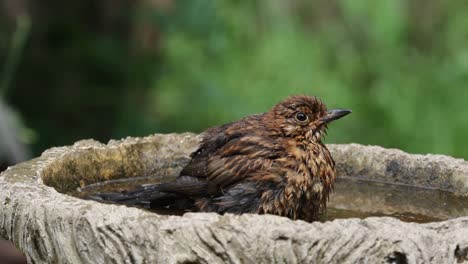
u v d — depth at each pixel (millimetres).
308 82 17719
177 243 6000
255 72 17688
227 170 8047
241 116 16688
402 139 17016
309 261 5949
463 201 8523
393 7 18891
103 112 17234
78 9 17703
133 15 16781
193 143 9422
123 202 8164
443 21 19109
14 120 11047
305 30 19469
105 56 17125
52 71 17188
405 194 8852
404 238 5973
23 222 6629
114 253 6133
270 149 8102
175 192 8094
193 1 16297
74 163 8508
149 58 17406
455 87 17547
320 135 8492
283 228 5914
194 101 16969
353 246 5949
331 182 8430
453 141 16906
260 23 18484
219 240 5941
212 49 16938
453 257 6078
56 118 17047
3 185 7027
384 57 18469
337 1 19516
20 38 12148
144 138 9273
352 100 17688
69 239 6320
